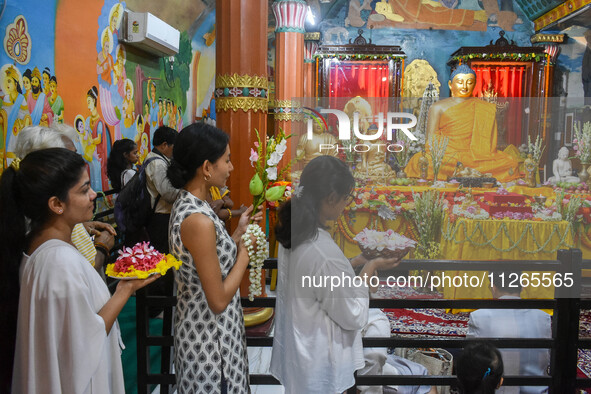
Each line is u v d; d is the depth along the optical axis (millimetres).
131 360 3234
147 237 3820
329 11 13180
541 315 2250
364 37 13203
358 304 1560
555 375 2066
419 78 13195
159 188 3682
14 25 3928
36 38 4273
